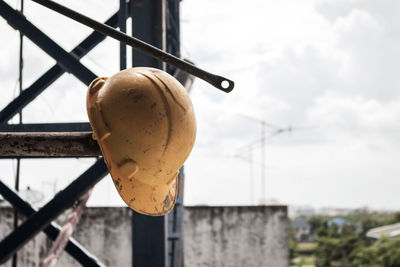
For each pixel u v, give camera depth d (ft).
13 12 11.41
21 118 12.48
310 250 350.84
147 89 5.31
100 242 27.76
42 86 12.34
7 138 5.42
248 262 28.45
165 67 11.55
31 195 15.01
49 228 11.89
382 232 217.77
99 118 5.30
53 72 12.28
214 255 28.58
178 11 17.26
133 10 11.30
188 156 5.73
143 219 11.09
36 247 27.20
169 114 5.32
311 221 444.14
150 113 5.22
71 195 10.49
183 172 15.25
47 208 10.52
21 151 5.45
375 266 158.71
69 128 10.57
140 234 11.06
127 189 5.27
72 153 5.47
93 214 27.94
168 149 5.32
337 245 223.51
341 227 320.70
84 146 5.42
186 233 28.76
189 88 13.69
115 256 27.66
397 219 324.19
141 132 5.17
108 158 5.21
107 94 5.33
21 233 10.45
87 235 27.84
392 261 152.56
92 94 5.52
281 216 28.55
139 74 5.46
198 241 28.71
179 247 14.69
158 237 11.02
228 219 28.76
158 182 5.50
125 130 5.17
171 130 5.32
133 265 11.03
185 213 28.84
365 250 173.47
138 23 11.25
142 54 11.03
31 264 27.04
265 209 28.66
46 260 10.61
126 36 5.18
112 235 27.81
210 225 28.78
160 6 11.28
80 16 5.13
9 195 12.01
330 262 223.92
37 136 5.41
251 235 28.60
